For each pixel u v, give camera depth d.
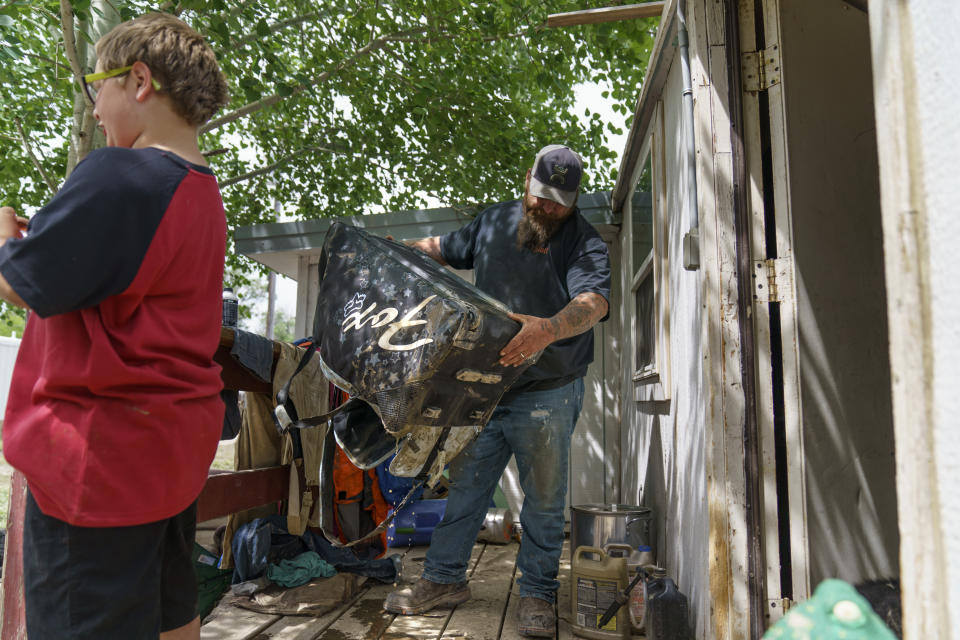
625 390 5.49
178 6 5.64
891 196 0.87
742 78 2.38
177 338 1.31
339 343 2.14
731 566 2.14
